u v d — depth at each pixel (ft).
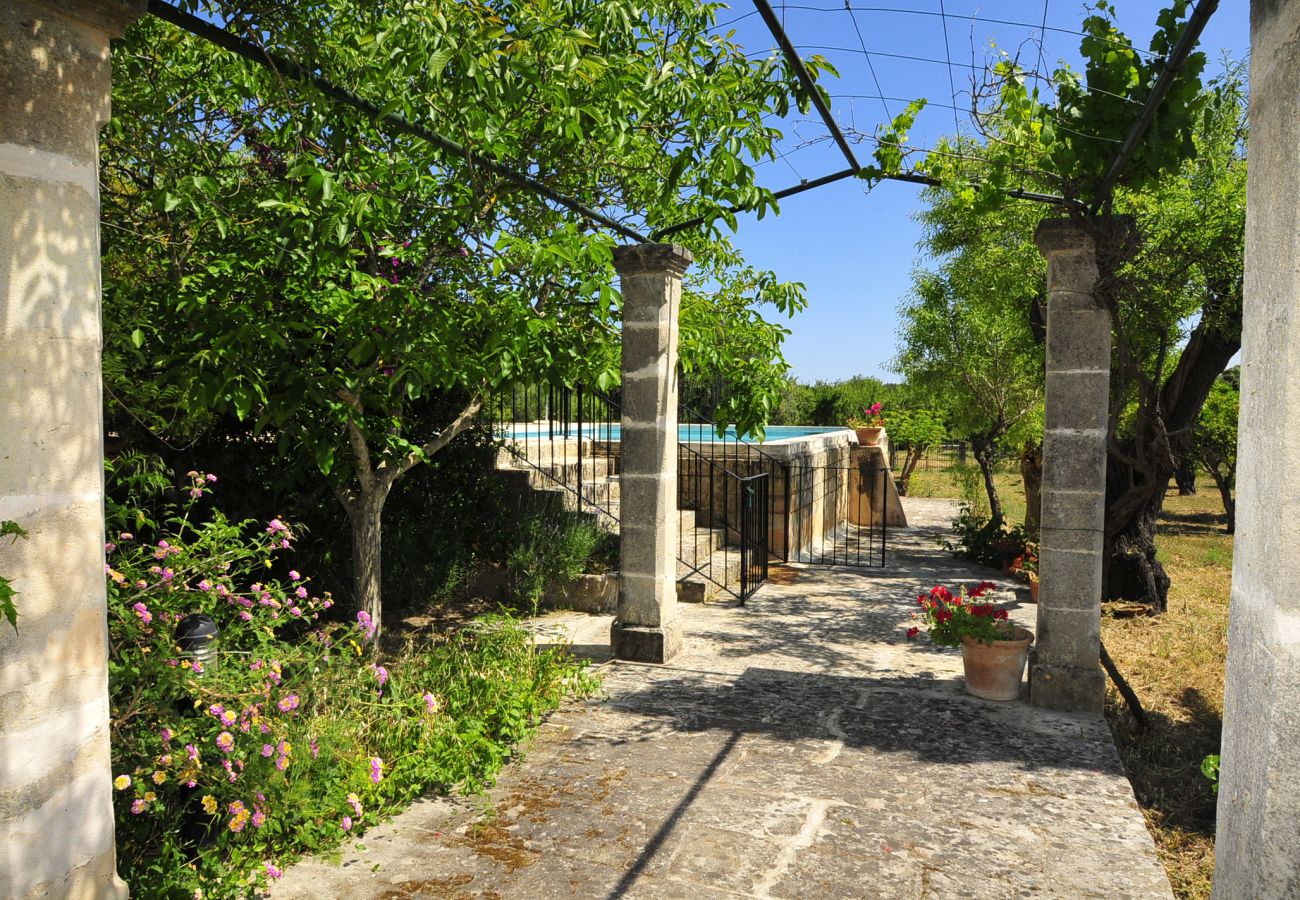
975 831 11.29
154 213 14.55
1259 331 4.03
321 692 12.56
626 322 18.63
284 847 10.44
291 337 14.78
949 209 32.01
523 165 14.83
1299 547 3.66
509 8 13.71
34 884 6.45
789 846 10.85
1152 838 11.84
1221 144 22.22
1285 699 3.69
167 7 9.19
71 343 6.57
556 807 11.89
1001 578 30.22
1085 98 14.02
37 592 6.40
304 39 11.68
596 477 31.35
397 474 18.30
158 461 14.25
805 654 19.79
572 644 20.12
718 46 16.22
